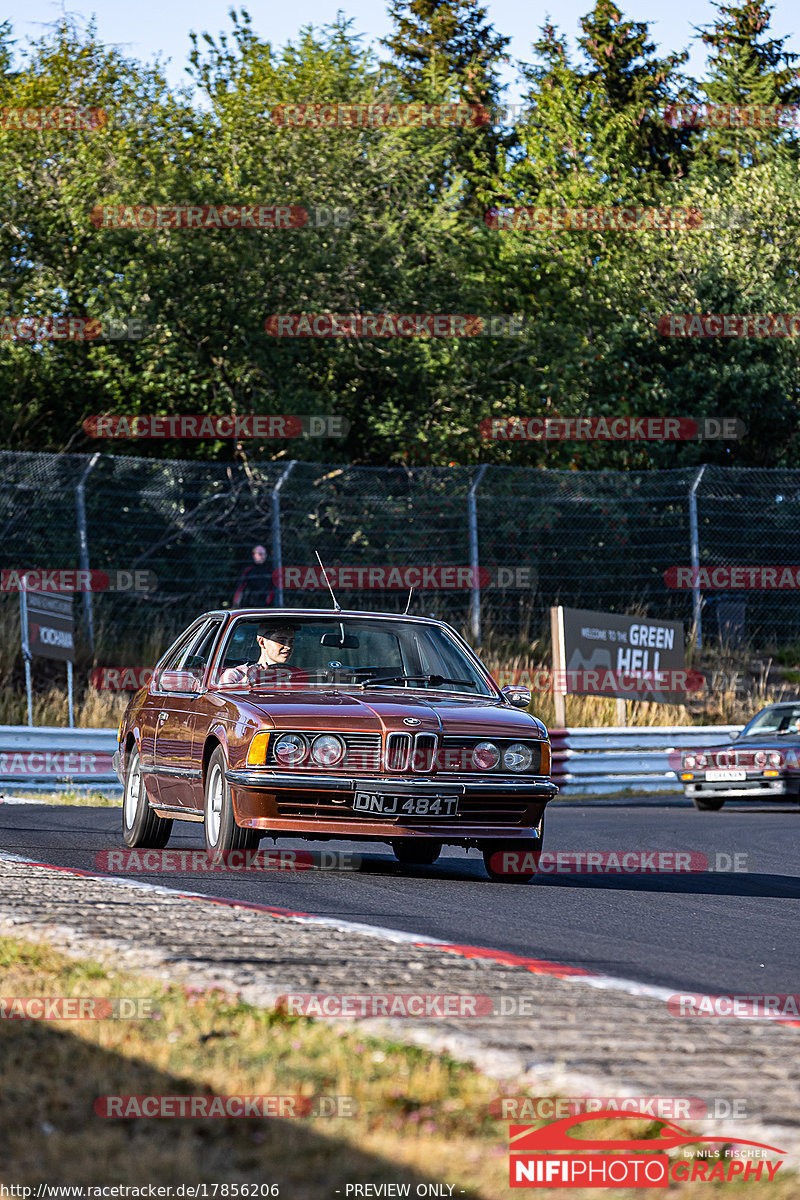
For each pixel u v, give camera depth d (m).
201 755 27.08
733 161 123.75
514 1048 12.98
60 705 60.56
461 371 89.62
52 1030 13.59
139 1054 12.77
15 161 81.38
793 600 83.12
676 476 83.50
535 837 26.61
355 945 17.83
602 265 99.62
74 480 67.88
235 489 71.44
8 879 22.81
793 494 83.69
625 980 16.72
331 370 87.31
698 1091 11.98
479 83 126.88
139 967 16.17
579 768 60.62
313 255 82.81
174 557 70.31
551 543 77.62
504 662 71.38
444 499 75.06
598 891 26.20
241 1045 13.07
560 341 91.88
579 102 117.75
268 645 28.78
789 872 31.52
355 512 73.62
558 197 106.94
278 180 85.69
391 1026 13.66
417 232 95.88
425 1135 10.92
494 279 98.25
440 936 19.50
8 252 80.69
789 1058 13.22
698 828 43.50
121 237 78.38
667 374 93.06
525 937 19.92
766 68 160.12
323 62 94.38
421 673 29.52
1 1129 10.88
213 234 80.88
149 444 81.12
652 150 138.88
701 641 79.94
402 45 152.75
